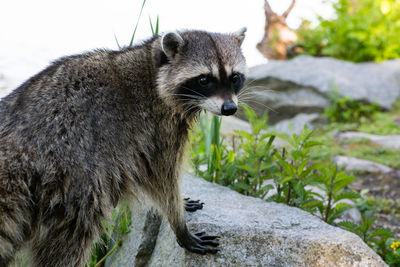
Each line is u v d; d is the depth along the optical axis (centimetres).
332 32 1136
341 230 303
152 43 320
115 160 273
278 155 375
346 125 858
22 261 272
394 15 1110
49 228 258
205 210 327
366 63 1035
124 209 346
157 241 334
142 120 293
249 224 303
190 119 323
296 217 319
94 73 279
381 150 714
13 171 240
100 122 269
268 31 1234
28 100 260
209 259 290
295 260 280
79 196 257
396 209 521
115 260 355
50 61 294
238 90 342
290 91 927
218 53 315
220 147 424
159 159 302
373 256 279
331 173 356
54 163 249
